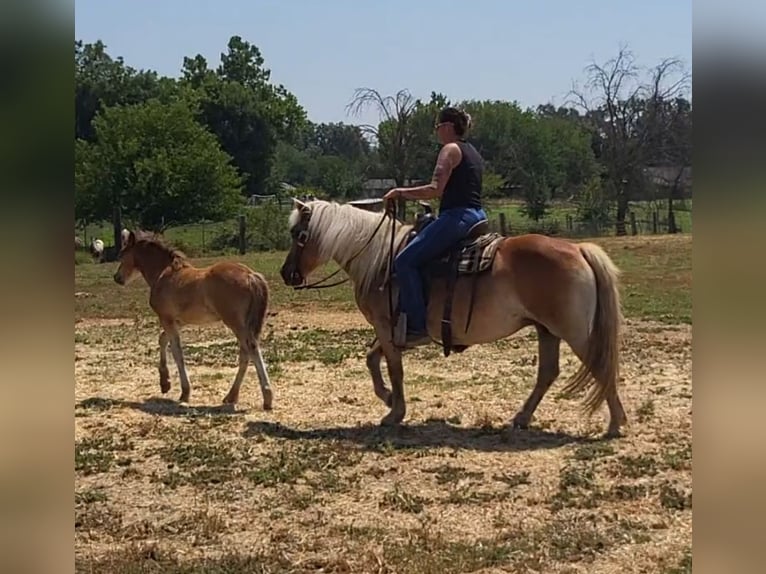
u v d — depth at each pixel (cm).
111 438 786
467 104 5159
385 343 804
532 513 580
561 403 898
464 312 755
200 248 3466
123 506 613
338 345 1303
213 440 778
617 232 3778
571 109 4606
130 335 1453
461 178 767
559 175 5041
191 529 563
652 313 1588
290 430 812
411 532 548
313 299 1916
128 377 1086
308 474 677
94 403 932
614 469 661
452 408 892
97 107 6278
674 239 3125
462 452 725
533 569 483
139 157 4106
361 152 5184
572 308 730
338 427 826
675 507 579
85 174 4066
